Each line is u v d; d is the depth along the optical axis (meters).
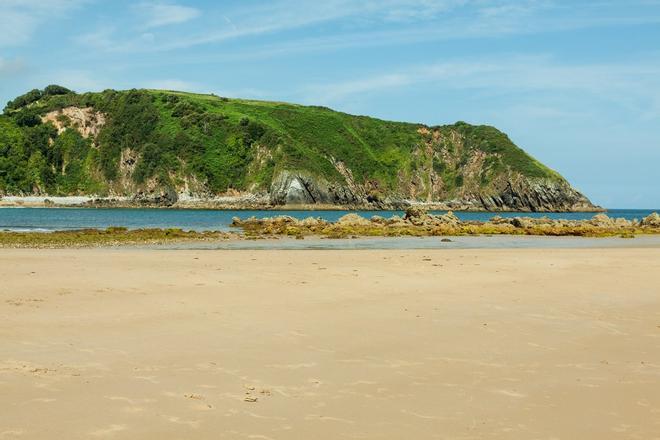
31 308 16.00
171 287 19.92
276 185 182.50
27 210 155.62
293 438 7.86
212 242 46.41
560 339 13.42
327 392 9.73
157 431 8.00
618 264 29.08
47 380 10.02
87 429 8.01
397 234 59.75
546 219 80.31
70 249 36.53
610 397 9.66
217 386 9.91
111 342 12.62
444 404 9.26
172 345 12.44
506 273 24.92
